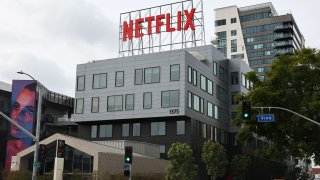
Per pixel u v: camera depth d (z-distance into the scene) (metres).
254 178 83.44
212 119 71.44
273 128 47.09
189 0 72.44
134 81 66.44
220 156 59.38
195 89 65.81
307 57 46.03
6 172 45.09
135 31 74.12
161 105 63.34
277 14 160.00
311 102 43.41
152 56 65.75
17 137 78.56
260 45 148.25
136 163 47.84
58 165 42.78
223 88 77.81
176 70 63.34
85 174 42.22
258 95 46.38
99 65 70.06
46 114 88.94
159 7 73.88
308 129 43.59
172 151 51.06
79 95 70.88
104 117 67.69
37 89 81.50
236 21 151.62
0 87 84.88
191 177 50.84
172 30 72.56
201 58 72.94
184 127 62.97
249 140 48.97
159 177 49.03
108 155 44.19
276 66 48.47
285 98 45.69
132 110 65.50
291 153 45.50
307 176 107.56
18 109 79.88
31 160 48.09
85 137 70.44
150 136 65.12
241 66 80.81
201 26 71.31
